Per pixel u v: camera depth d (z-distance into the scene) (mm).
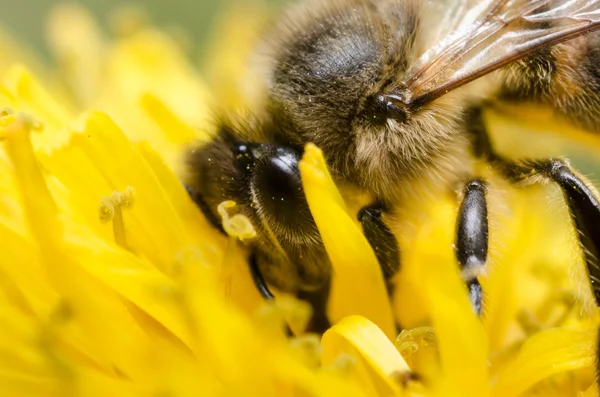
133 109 47
